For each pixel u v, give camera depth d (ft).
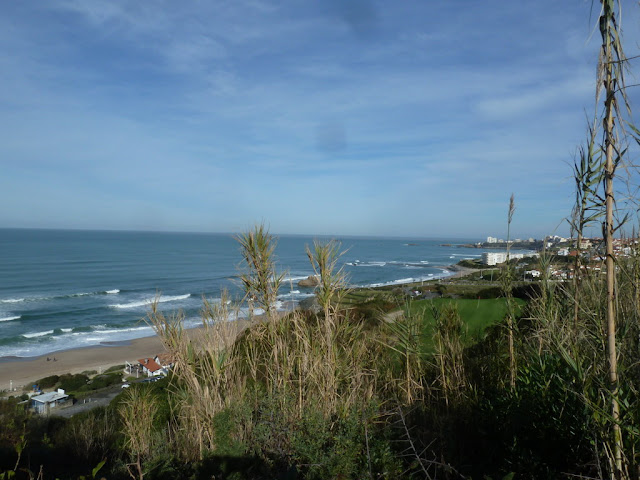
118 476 17.85
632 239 11.17
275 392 17.16
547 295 13.43
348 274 18.90
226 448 15.55
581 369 9.22
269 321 18.44
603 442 8.41
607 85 7.79
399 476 12.58
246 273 18.69
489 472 11.98
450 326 19.67
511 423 12.67
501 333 18.63
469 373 18.15
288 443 15.37
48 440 29.48
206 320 18.07
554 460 11.00
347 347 18.58
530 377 12.82
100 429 31.76
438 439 13.73
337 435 14.19
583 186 9.53
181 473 16.10
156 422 24.35
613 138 7.86
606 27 7.69
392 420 16.37
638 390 8.96
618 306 10.08
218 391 17.47
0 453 22.21
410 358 19.20
